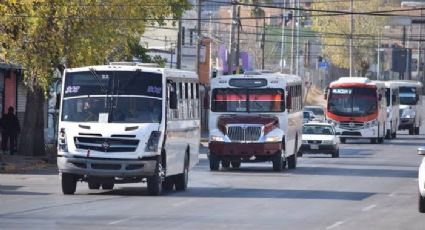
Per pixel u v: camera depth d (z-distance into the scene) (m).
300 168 89.75
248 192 61.59
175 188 62.75
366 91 144.00
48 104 115.81
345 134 143.88
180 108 61.84
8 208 49.28
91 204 51.78
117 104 57.22
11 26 83.88
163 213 47.41
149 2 94.38
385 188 66.69
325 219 45.91
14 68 102.12
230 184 68.88
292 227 42.28
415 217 47.44
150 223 42.94
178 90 61.31
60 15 84.56
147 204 52.12
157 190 57.44
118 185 67.75
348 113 143.75
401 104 179.25
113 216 45.69
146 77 57.94
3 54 84.88
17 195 57.50
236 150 82.62
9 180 71.44
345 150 126.38
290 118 85.50
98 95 57.53
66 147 56.41
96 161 55.91
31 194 58.22
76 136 56.31
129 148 56.09
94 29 87.44
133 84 57.72
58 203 52.28
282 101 83.50
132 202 53.25
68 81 57.94
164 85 57.91
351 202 55.41
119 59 96.56
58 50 86.12
